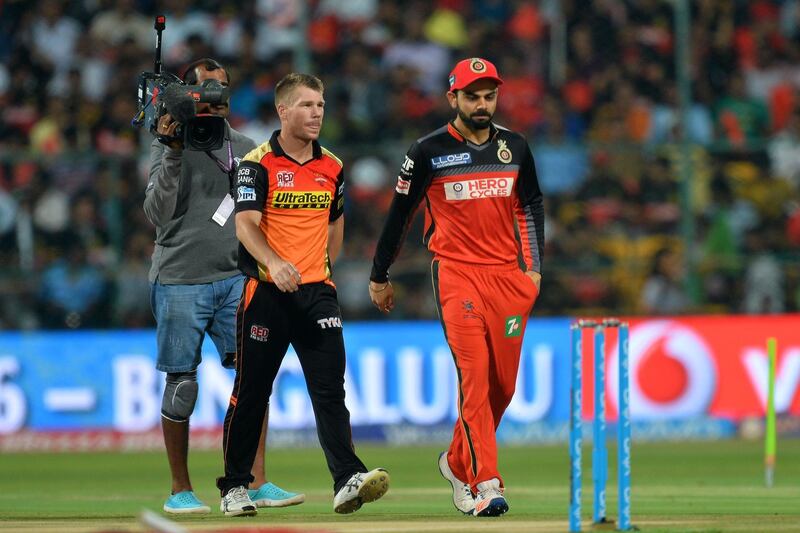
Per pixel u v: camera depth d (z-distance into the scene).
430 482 38.25
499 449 50.69
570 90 63.16
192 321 26.38
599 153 55.28
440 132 24.58
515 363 25.20
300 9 54.59
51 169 52.56
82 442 51.34
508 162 24.58
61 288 52.12
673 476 39.31
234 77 61.78
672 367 53.12
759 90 64.62
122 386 51.69
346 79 61.16
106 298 52.41
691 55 63.78
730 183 55.81
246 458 24.59
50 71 61.56
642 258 54.69
